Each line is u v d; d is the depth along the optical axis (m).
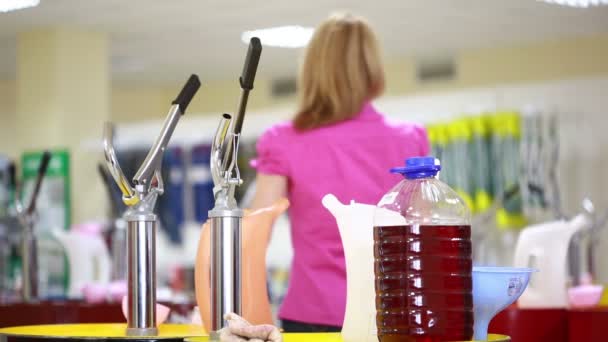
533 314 3.07
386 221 1.80
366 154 2.59
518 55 9.07
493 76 9.18
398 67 9.67
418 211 1.83
